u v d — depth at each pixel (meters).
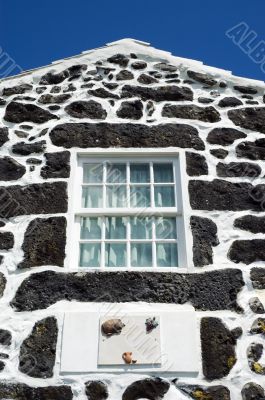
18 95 5.13
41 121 4.93
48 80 5.25
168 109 5.02
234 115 5.03
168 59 5.40
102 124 4.87
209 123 4.95
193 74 5.30
